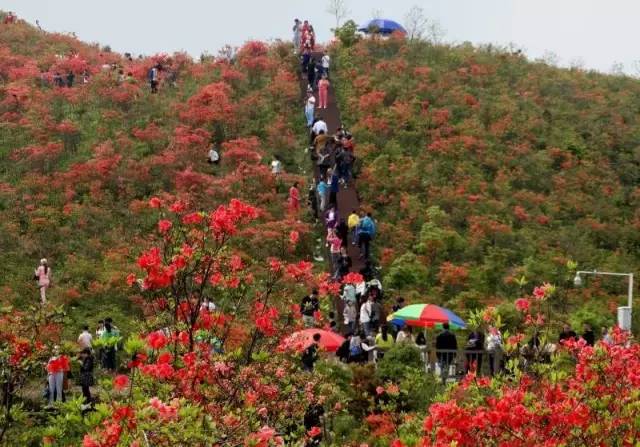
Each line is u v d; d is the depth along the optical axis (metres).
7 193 43.31
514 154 49.94
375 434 22.36
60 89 53.56
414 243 42.06
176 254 17.14
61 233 40.78
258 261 38.75
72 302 35.59
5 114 50.47
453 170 47.69
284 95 53.56
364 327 31.39
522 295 39.47
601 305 39.19
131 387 14.40
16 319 16.56
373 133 49.72
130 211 42.44
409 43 60.41
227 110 50.28
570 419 14.27
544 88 57.94
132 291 36.06
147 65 57.19
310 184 45.66
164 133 49.06
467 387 16.19
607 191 48.56
